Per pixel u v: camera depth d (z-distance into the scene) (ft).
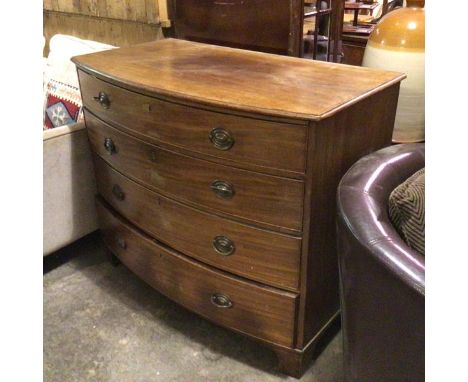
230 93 4.14
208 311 5.13
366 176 3.57
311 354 4.98
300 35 5.79
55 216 6.29
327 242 4.42
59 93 7.11
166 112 4.42
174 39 6.49
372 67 5.27
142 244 5.54
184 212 4.80
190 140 4.35
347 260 3.19
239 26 6.26
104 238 6.56
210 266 4.86
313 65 5.02
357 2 7.02
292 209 4.01
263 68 4.95
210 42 6.73
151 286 5.86
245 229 4.37
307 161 3.76
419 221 3.04
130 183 5.37
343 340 3.70
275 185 4.00
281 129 3.75
